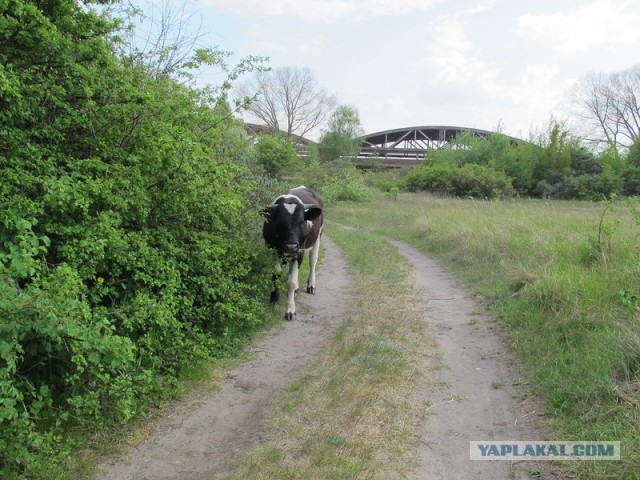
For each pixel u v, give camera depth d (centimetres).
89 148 493
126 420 409
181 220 563
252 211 700
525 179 3750
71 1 463
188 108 588
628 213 1269
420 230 1502
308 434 411
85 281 471
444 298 820
